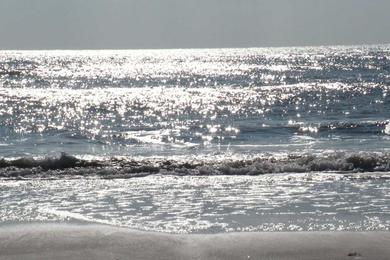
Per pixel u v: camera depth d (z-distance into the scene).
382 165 45.16
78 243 22.34
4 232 24.14
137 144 65.94
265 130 76.25
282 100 122.50
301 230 25.31
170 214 29.38
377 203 31.70
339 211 29.69
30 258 20.31
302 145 62.22
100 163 46.94
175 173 43.75
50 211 30.03
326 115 95.00
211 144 65.12
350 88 147.88
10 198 33.91
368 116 91.88
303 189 36.44
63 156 47.00
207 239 23.02
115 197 34.25
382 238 22.84
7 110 106.06
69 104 118.31
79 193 35.62
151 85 177.00
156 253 21.03
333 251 21.03
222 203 32.16
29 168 45.06
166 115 99.62
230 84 175.50
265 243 22.28
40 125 84.69
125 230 24.70
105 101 124.75
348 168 44.97
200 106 113.81
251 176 42.25
